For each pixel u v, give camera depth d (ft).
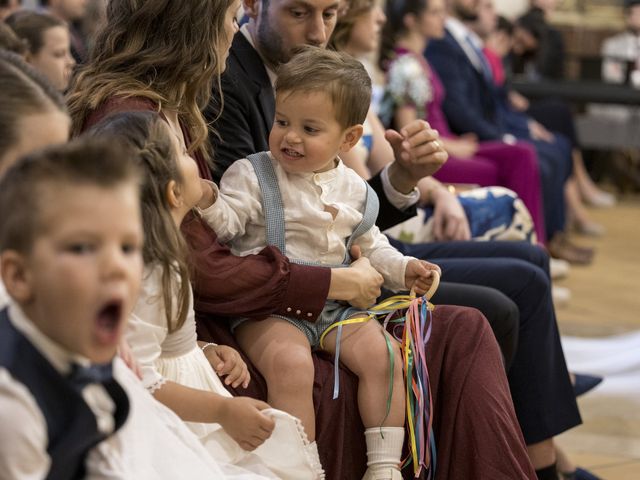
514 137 29.14
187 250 8.14
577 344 20.17
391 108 20.77
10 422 5.61
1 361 5.75
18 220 5.62
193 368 8.53
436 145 11.62
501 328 11.94
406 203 12.01
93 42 10.19
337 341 9.58
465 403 9.85
